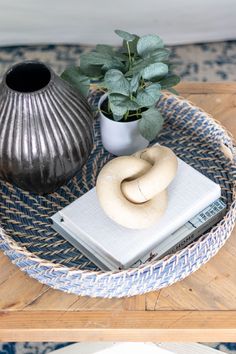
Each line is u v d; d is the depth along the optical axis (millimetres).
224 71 1642
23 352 1233
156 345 1001
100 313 868
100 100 1019
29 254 883
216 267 911
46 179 913
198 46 1696
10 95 841
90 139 920
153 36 940
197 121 1050
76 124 882
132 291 872
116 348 1009
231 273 905
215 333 858
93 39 1661
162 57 934
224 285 892
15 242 904
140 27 1624
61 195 992
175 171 890
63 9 1573
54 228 948
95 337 865
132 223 872
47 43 1686
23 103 838
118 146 1019
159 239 897
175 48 1692
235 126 1073
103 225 906
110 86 911
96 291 872
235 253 925
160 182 873
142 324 855
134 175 899
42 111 847
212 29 1649
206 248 894
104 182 881
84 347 1032
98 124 1091
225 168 1013
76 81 969
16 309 874
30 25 1621
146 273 860
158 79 950
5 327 858
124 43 990
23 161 873
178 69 1642
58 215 938
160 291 887
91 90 1100
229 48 1694
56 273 872
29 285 896
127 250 878
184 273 886
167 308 871
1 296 886
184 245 921
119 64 956
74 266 908
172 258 867
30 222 959
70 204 935
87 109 915
